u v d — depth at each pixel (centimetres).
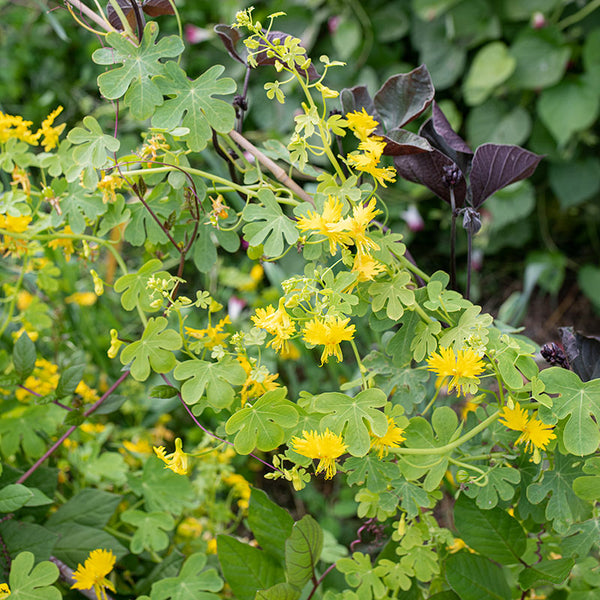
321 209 79
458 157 85
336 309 77
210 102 79
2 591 81
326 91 77
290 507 138
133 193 85
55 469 92
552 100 197
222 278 160
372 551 91
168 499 96
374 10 215
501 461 81
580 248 229
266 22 216
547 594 95
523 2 201
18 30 225
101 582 84
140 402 128
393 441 79
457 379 76
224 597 95
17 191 87
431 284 80
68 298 123
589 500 78
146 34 79
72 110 212
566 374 76
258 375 77
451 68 210
